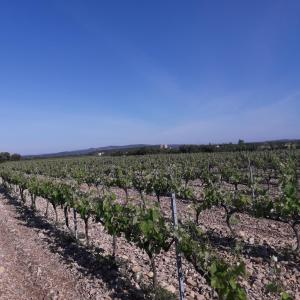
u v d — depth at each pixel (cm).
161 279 490
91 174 1423
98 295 457
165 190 978
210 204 693
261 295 427
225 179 1238
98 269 539
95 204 629
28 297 467
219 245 625
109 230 554
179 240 397
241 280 465
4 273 541
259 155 1964
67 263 575
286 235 680
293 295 431
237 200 663
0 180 2273
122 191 1399
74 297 460
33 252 643
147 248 449
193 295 441
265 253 571
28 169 2481
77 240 680
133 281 488
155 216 445
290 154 1856
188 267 525
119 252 610
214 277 337
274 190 1197
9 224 885
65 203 768
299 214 575
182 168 1541
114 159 2956
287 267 517
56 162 3009
